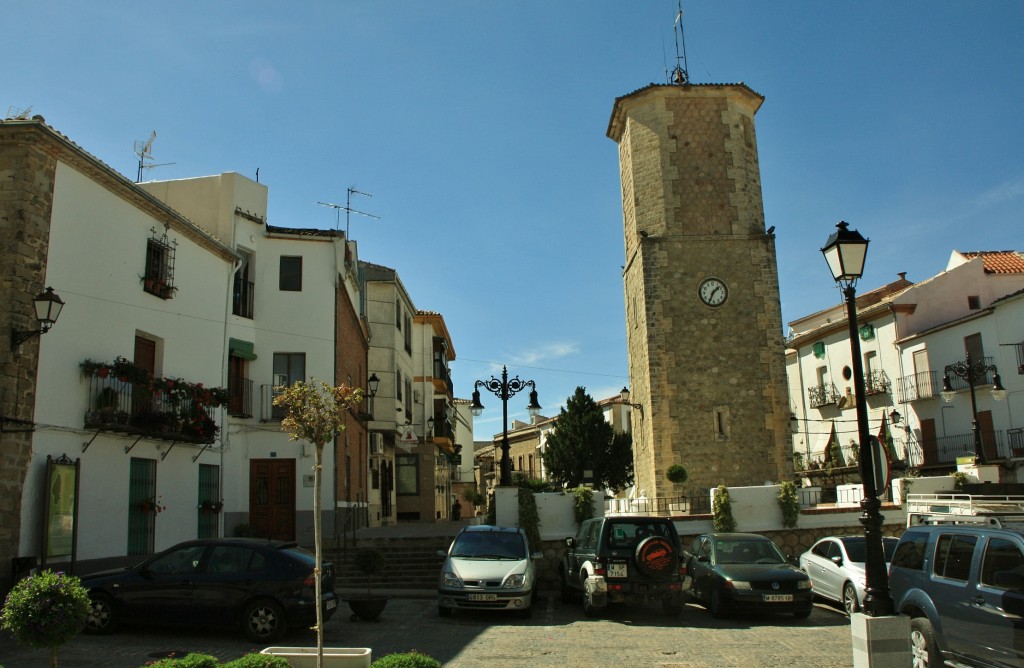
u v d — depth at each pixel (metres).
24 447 13.97
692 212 27.83
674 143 28.20
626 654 11.41
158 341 18.91
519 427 77.62
